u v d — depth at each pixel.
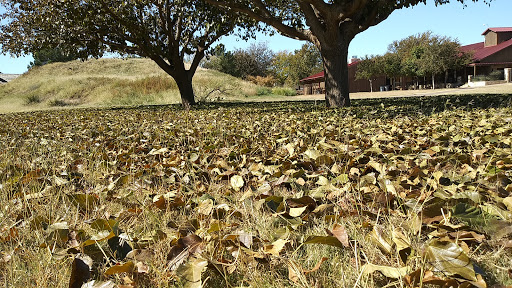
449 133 3.46
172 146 3.70
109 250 1.41
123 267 1.18
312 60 53.03
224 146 3.57
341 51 9.95
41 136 4.86
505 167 2.12
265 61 55.09
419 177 2.02
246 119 6.33
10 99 29.11
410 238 1.24
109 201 2.07
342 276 1.07
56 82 30.59
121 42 15.27
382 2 9.45
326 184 1.96
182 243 1.31
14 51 14.09
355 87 44.28
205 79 30.11
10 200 1.97
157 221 1.70
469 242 1.27
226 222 1.57
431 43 38.06
